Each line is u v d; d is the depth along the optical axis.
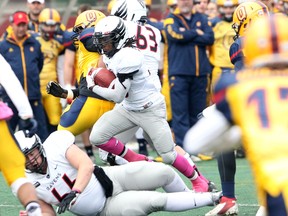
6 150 13.15
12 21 28.42
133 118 20.16
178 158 20.02
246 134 10.59
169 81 29.77
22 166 13.32
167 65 30.00
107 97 19.12
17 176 13.23
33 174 16.02
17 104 14.45
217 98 10.93
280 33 10.76
